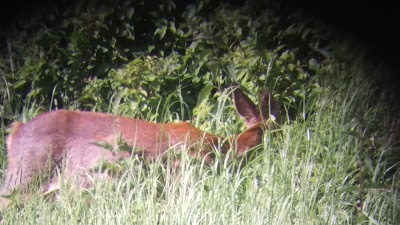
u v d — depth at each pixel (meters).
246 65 13.11
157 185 11.11
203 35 13.35
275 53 13.31
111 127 11.28
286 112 12.66
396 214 11.11
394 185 11.55
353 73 13.29
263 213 10.55
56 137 11.14
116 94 12.98
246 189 11.30
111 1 13.41
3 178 11.72
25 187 10.99
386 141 12.27
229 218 10.63
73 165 11.14
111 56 13.38
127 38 13.44
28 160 11.07
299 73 13.25
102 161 10.95
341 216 10.96
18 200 10.83
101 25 13.30
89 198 10.87
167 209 10.52
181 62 13.29
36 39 13.23
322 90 12.83
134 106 12.78
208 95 12.66
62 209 10.50
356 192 11.51
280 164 11.57
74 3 13.52
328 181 11.54
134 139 11.23
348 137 12.12
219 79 12.96
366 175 11.95
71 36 13.17
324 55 13.57
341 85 13.04
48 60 13.17
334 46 13.63
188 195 10.72
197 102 12.78
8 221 10.43
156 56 13.44
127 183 10.67
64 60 13.30
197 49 13.30
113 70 13.14
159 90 13.02
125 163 10.91
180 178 11.07
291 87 13.11
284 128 12.12
